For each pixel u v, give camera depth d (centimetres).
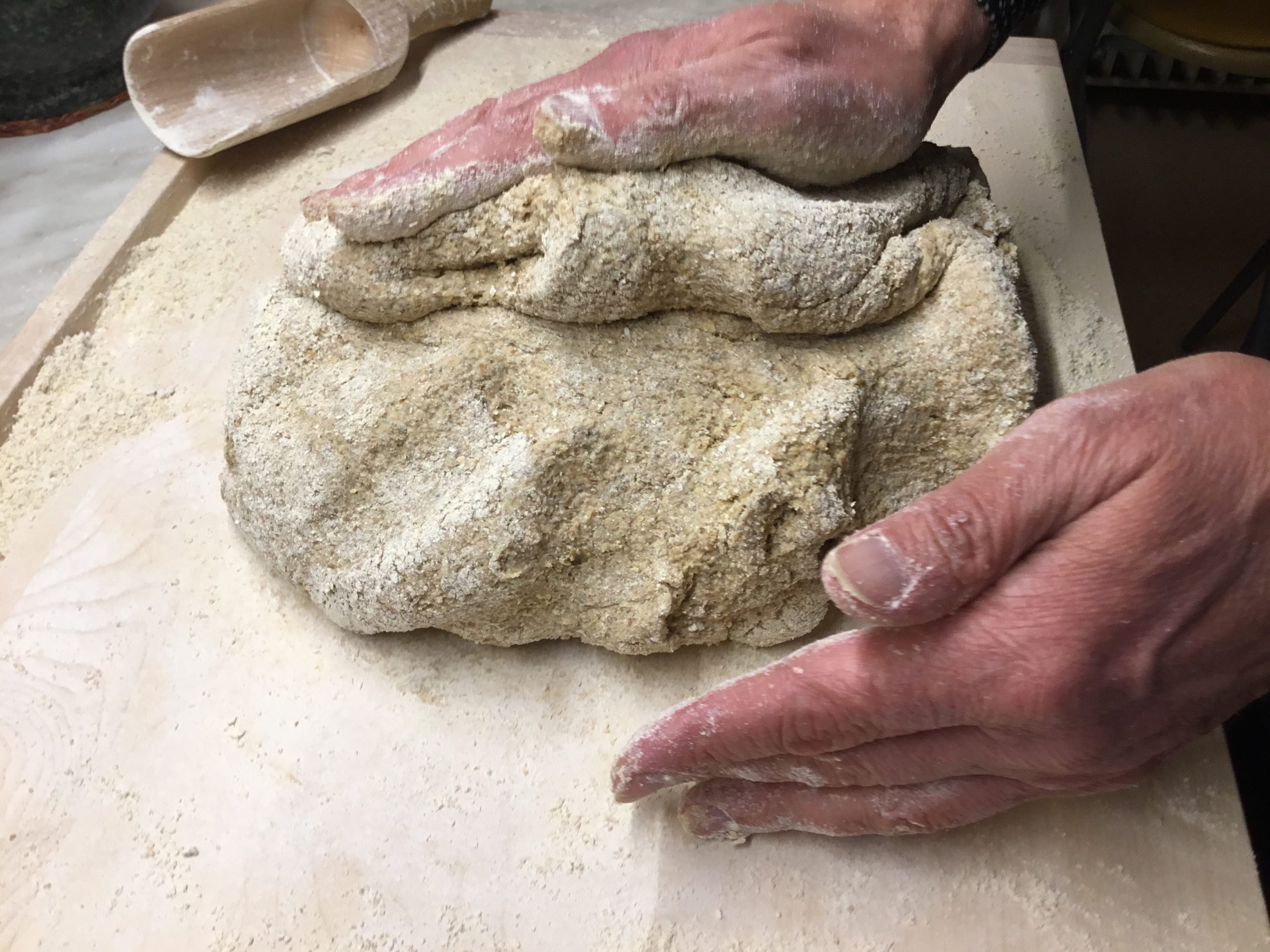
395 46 149
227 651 96
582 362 85
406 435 86
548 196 78
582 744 90
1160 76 222
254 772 89
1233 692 71
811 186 85
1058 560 64
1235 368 67
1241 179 220
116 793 89
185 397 119
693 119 75
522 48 162
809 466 81
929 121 92
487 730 91
